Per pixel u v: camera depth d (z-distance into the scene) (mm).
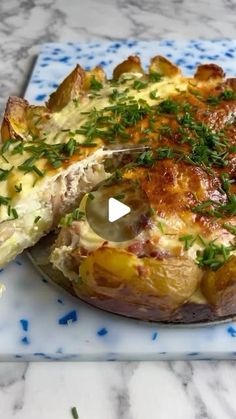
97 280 230
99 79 316
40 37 456
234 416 225
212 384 235
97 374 239
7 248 257
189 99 295
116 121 281
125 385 235
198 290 237
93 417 225
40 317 250
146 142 271
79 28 466
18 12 485
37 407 229
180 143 270
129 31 461
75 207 273
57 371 240
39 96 378
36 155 261
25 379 238
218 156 264
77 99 296
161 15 480
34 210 257
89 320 249
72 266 246
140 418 225
